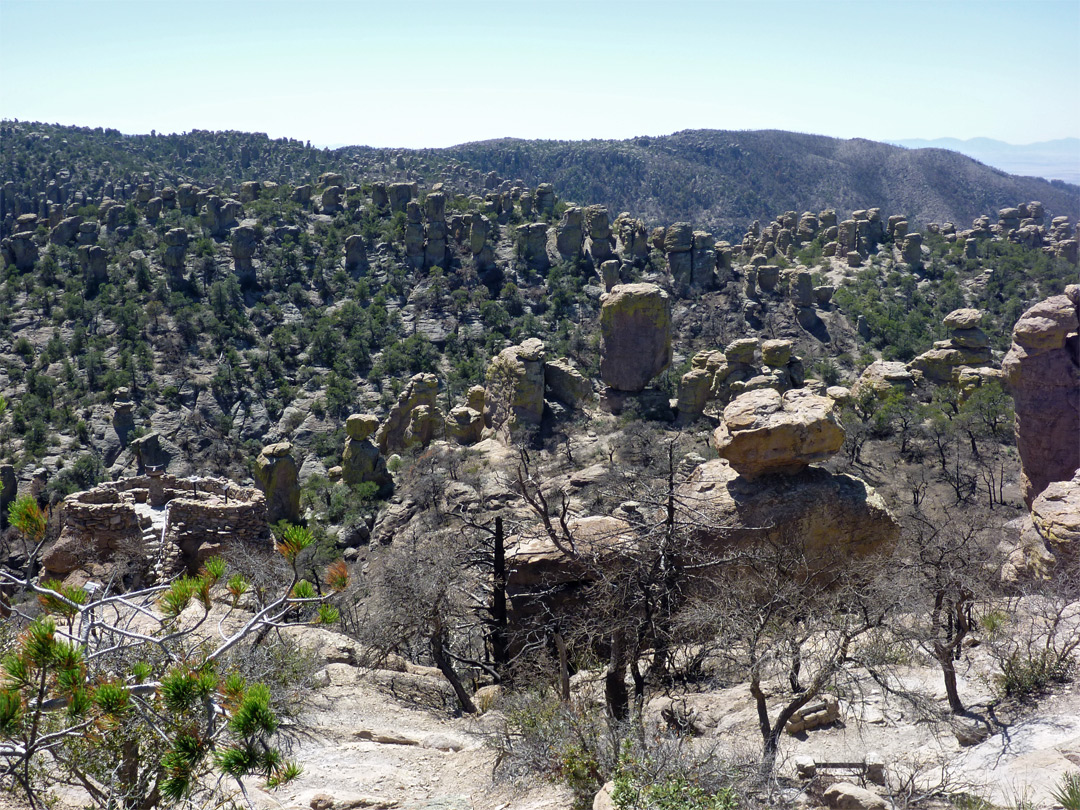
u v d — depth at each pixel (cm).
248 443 8325
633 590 1572
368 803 1108
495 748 1229
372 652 1833
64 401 8400
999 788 981
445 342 10019
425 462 5416
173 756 679
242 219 12438
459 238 11975
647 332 6638
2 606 746
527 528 1984
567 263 11462
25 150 19825
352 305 10369
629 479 2062
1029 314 2838
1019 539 1834
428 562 1836
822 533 2019
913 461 5509
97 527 2433
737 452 2047
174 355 9356
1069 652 1291
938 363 7588
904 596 1296
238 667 929
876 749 1168
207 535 2538
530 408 6078
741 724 1309
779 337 9844
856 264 12775
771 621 1312
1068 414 2767
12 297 10406
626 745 1031
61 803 891
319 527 5075
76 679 636
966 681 1323
